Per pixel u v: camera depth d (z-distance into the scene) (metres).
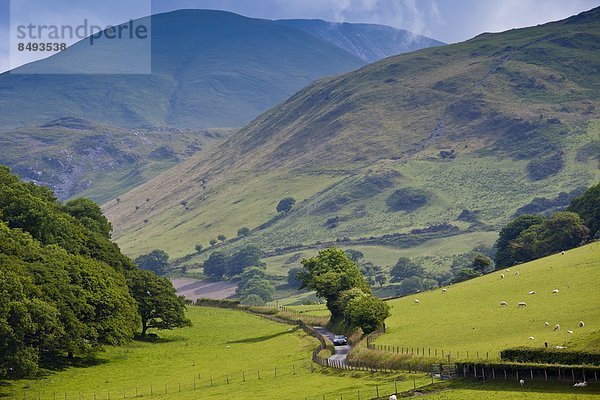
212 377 129.88
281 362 138.38
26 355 127.00
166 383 128.12
